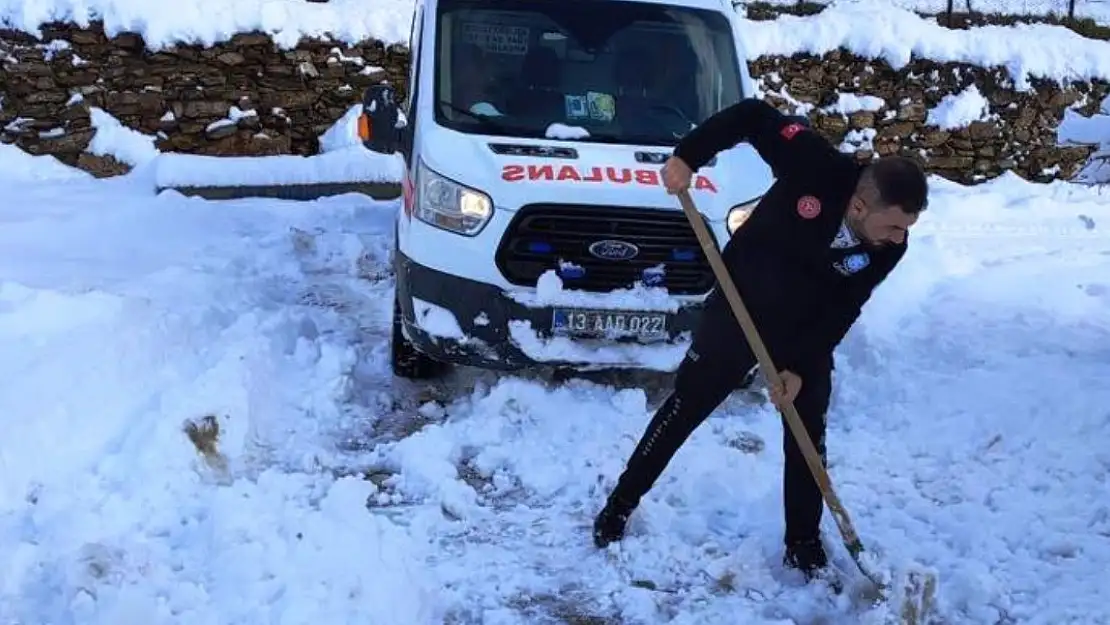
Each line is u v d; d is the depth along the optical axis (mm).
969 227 9797
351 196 9875
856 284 3424
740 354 3633
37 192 9320
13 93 9867
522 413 5090
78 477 4121
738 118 3500
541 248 4961
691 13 6105
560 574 3826
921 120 11805
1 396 4285
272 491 4148
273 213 9133
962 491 4500
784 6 12453
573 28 5898
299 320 6105
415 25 6691
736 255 3557
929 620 3557
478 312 4957
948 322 6418
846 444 4988
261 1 10391
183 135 10203
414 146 5492
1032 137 12031
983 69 11875
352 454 4781
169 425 4344
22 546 3596
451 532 4117
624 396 5160
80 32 9883
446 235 4980
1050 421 4910
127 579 3395
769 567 3865
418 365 5586
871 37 11633
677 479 4430
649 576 3824
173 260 7547
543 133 5484
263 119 10414
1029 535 4082
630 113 5676
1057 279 7258
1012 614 3604
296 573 3484
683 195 3566
